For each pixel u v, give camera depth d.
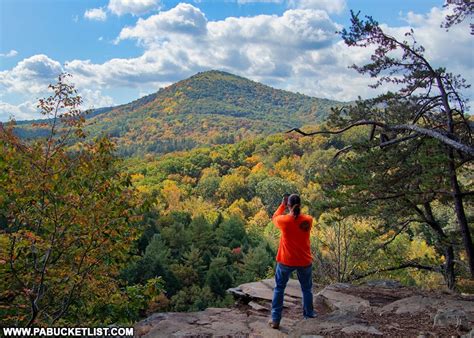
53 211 6.39
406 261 13.03
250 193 131.88
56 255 7.00
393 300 7.22
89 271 6.81
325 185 10.38
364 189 9.38
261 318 6.77
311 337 5.17
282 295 6.18
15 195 6.50
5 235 6.27
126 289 7.82
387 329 5.33
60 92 6.77
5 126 6.45
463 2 10.45
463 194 9.20
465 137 10.09
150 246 53.72
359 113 11.32
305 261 6.01
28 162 6.51
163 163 170.38
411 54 10.88
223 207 124.19
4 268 6.49
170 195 120.06
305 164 128.00
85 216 6.40
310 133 10.53
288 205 6.05
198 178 163.00
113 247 6.83
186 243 66.19
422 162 8.59
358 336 5.09
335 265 14.05
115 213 6.90
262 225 100.19
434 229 11.47
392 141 9.64
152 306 37.34
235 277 58.00
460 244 10.82
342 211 9.98
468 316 5.52
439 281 19.45
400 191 9.58
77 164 6.76
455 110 10.38
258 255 58.19
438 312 5.63
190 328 6.21
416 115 11.01
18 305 6.49
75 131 6.93
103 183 6.87
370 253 12.77
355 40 10.89
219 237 74.62
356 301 7.14
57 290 6.88
